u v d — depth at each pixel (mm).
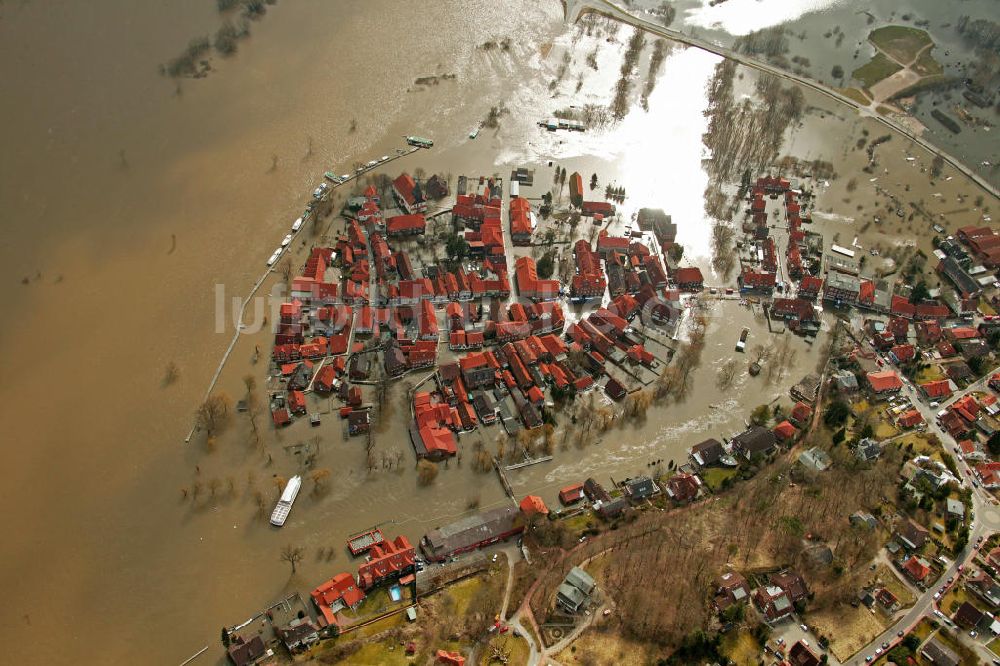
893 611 187375
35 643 183375
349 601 186125
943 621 185625
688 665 173750
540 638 178875
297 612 187625
